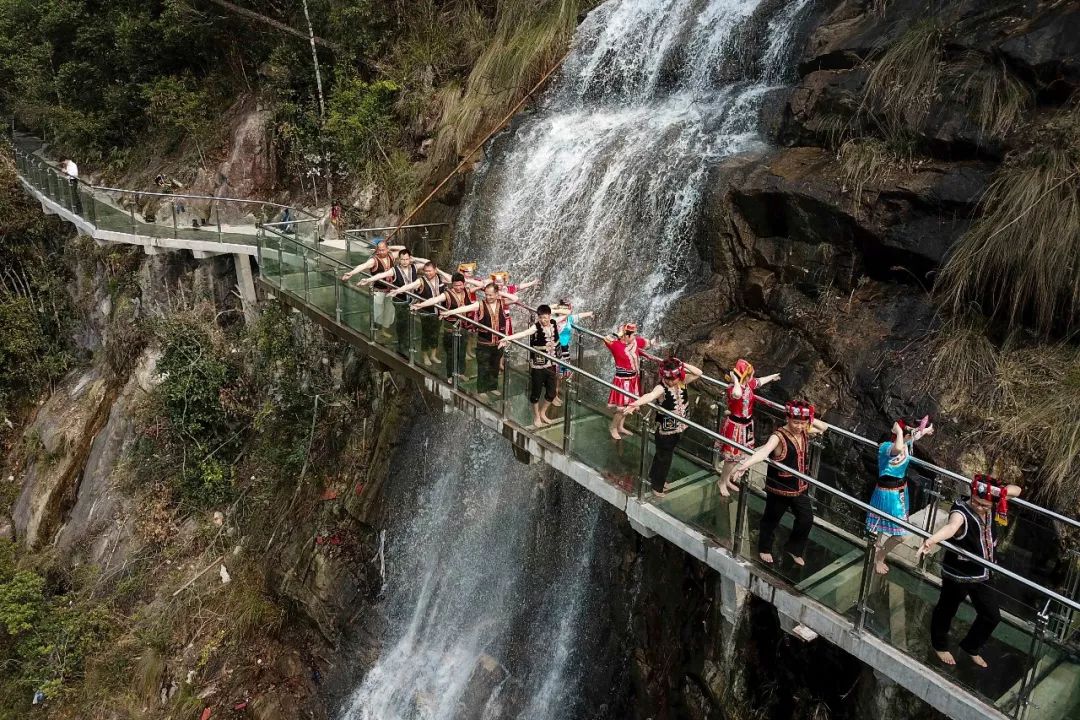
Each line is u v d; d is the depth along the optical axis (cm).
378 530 1562
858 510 755
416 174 1864
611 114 1563
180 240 2012
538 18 1814
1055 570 712
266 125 2306
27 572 1939
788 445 704
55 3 2838
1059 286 827
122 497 2075
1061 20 945
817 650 842
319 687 1532
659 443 818
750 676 907
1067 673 574
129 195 2244
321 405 1797
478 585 1366
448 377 1103
